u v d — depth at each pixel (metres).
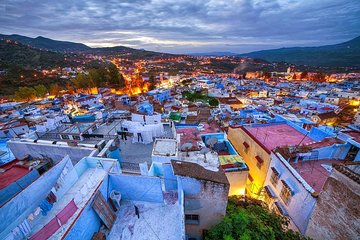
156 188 9.65
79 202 8.48
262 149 16.41
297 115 44.72
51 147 13.05
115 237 8.20
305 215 10.97
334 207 8.59
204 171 9.84
